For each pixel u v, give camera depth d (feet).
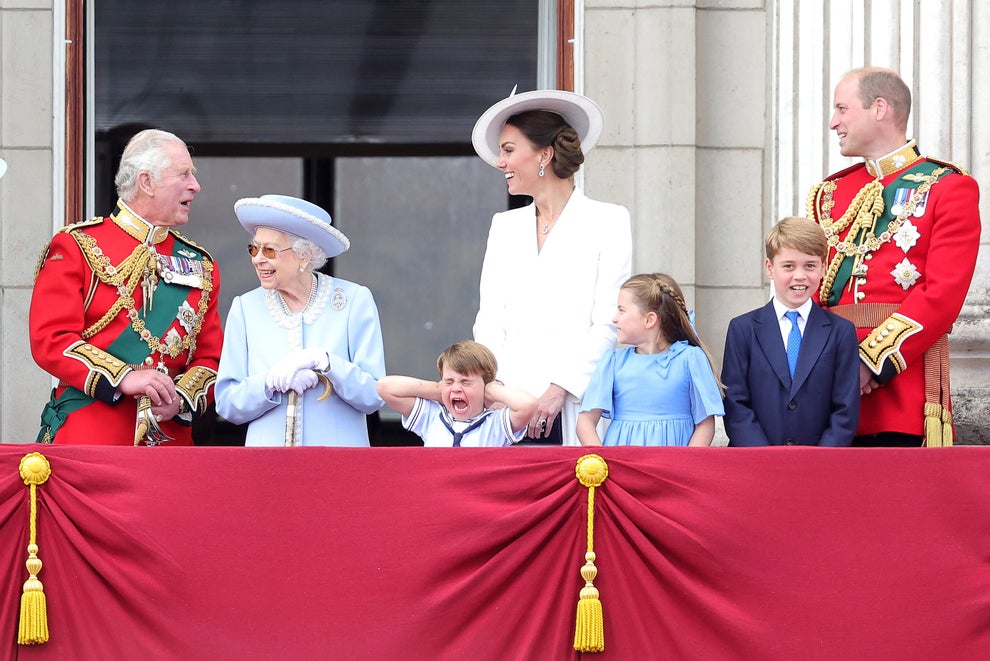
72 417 60.59
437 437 59.93
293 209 58.90
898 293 61.21
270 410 59.31
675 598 52.75
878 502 53.21
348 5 84.28
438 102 84.28
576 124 65.72
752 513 53.06
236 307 61.00
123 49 83.15
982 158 73.36
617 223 64.28
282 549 52.75
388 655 52.21
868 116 62.59
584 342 62.54
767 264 61.77
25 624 52.01
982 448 53.62
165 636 52.29
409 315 84.33
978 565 53.16
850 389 58.70
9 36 80.18
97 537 52.75
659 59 80.79
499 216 66.13
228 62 83.82
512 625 52.49
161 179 62.34
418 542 52.75
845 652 52.49
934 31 74.23
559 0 82.43
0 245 79.46
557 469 53.16
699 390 58.65
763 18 81.92
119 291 61.77
